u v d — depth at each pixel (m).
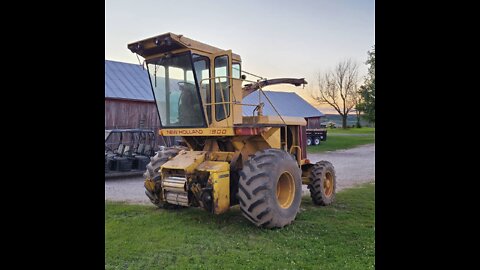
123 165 9.83
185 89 5.38
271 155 4.92
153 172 5.84
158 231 4.77
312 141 23.52
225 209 4.92
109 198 7.21
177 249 4.12
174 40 4.96
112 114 14.34
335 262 3.69
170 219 5.38
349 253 3.93
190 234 4.63
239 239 4.44
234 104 5.49
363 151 19.50
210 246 4.21
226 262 3.73
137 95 15.34
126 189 8.38
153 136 11.22
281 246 4.18
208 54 5.40
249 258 3.83
